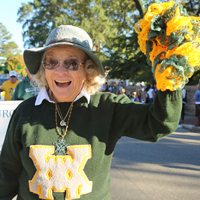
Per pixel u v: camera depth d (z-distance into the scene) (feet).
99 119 3.97
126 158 14.23
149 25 3.13
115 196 9.50
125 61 48.39
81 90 4.18
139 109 3.85
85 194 3.67
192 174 11.66
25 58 4.26
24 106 4.34
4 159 4.38
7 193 4.48
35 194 3.81
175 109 3.33
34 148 3.80
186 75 3.09
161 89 3.11
